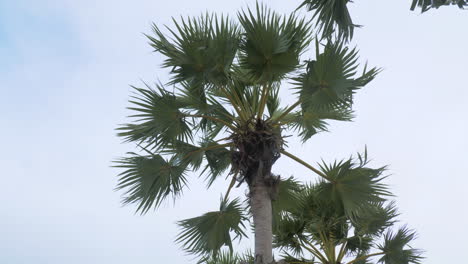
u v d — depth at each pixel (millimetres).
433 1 4906
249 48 6938
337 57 6609
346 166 7719
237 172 7402
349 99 6867
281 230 9297
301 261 9445
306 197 9172
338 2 5508
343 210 8328
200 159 8055
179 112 7613
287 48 6637
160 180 7988
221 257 10039
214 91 8617
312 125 9062
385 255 8945
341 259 9273
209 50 6984
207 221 8180
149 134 7641
